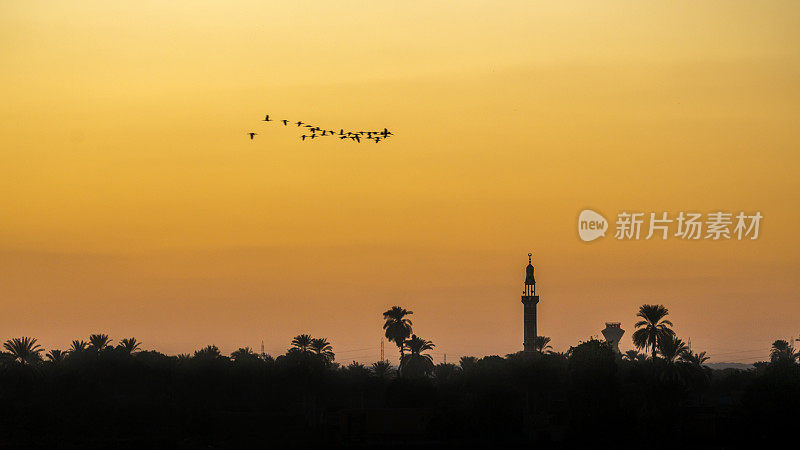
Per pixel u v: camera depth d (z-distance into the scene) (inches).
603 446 5585.6
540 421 6471.5
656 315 6835.6
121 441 5876.0
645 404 5959.6
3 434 5841.5
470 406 6205.7
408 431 6343.5
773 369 6082.7
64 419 6422.2
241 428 6653.5
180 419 6560.0
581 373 6048.2
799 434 5452.8
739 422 5856.3
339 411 6619.1
